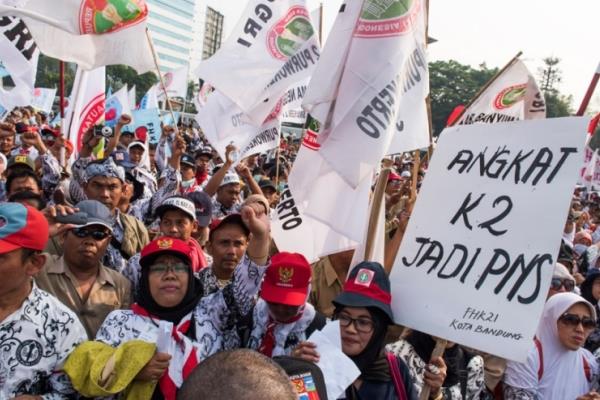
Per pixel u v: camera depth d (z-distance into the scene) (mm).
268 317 3018
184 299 2963
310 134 3764
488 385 3711
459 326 2830
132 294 3826
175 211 4391
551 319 3713
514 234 2830
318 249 3986
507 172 2941
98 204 3594
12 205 2385
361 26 3293
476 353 3502
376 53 3275
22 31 6738
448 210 3053
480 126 3098
